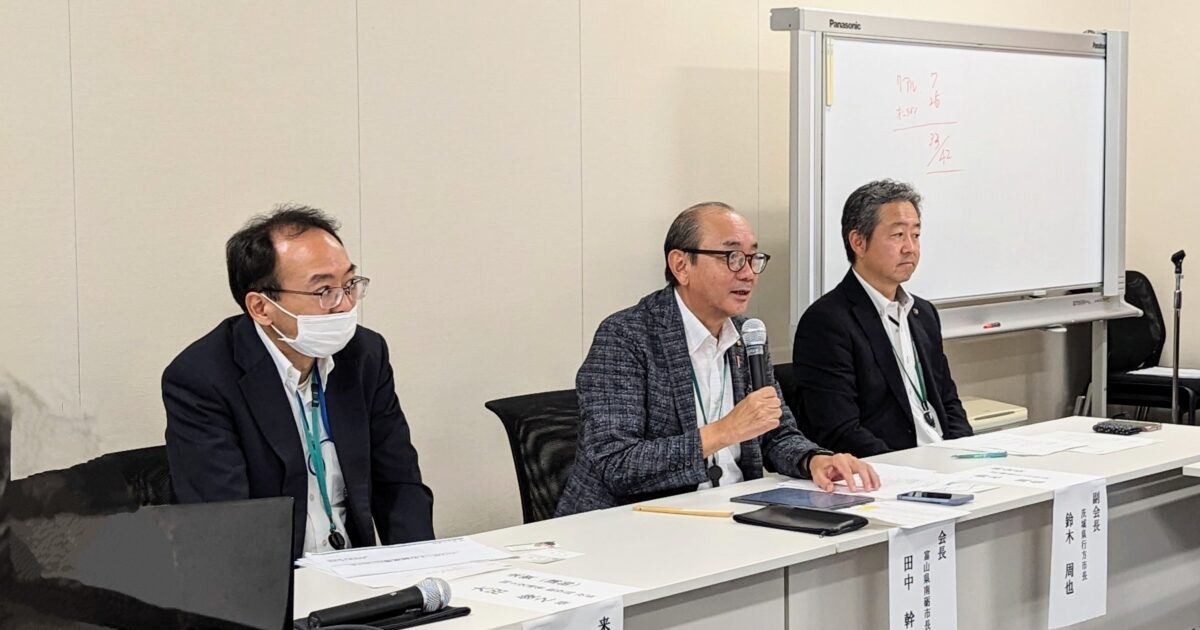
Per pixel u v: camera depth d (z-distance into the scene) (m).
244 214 3.14
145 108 2.97
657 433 2.71
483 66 3.59
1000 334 4.70
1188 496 3.11
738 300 2.75
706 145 4.18
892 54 4.26
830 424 3.30
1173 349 5.34
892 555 2.14
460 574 1.89
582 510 2.66
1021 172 4.75
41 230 2.84
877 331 3.37
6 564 0.88
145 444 3.02
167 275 3.03
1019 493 2.45
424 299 3.50
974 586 2.45
